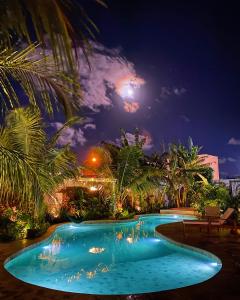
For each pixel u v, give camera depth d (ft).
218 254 27.84
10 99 13.51
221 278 20.39
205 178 84.12
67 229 54.85
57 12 8.06
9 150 16.46
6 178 16.16
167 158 85.35
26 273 26.61
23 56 13.62
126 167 67.67
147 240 43.27
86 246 39.04
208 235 38.06
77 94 12.65
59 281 24.43
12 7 8.53
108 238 45.44
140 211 75.05
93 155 70.64
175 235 38.50
